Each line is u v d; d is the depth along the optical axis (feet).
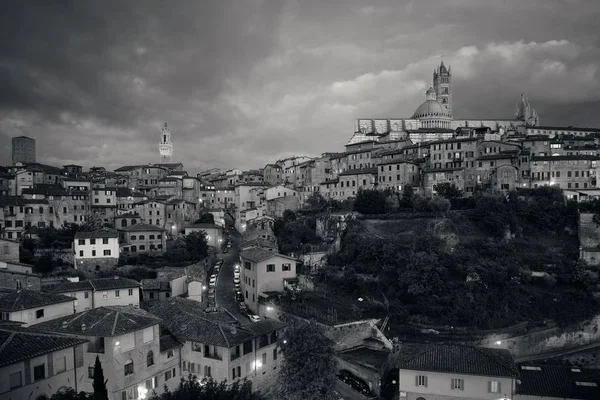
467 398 191.52
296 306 296.10
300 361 175.32
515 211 383.45
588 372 205.57
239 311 305.12
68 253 358.23
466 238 363.76
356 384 231.30
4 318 206.59
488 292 307.17
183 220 492.13
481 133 512.63
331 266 363.76
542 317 298.56
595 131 595.88
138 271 347.97
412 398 196.65
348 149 594.65
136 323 183.11
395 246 347.15
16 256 321.11
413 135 588.91
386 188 463.42
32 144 654.53
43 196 421.18
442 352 204.64
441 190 423.23
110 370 171.53
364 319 284.20
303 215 477.77
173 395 136.67
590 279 319.06
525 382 196.44
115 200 470.80
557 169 420.77
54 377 154.51
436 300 302.66
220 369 190.08
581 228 357.41
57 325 187.52
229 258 445.78
